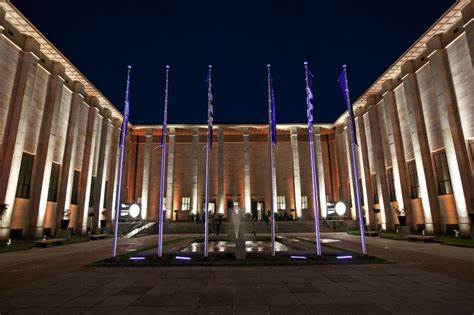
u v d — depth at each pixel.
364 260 12.45
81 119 36.75
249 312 6.15
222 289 8.04
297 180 47.88
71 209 34.50
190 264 11.77
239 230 13.12
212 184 49.31
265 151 51.25
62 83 31.62
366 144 40.78
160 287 8.29
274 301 6.91
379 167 36.97
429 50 27.64
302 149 50.69
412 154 31.88
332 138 51.22
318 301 6.87
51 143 29.78
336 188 49.50
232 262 11.88
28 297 7.33
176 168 50.03
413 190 31.98
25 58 26.53
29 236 27.12
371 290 7.82
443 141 27.05
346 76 15.17
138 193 48.56
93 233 37.59
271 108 15.25
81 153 36.72
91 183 38.69
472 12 23.28
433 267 11.12
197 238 27.34
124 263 11.95
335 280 9.02
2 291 7.95
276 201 49.28
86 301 6.97
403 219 29.97
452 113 25.41
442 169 27.66
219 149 48.88
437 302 6.71
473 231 21.62
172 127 49.88
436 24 25.72
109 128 42.88
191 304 6.71
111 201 42.47
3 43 24.42
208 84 15.79
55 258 14.95
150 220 45.75
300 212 46.72
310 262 11.80
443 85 25.98
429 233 28.12
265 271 10.50
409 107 30.88
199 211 48.00
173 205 48.44
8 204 23.56
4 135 24.41
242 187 49.47
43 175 28.53
